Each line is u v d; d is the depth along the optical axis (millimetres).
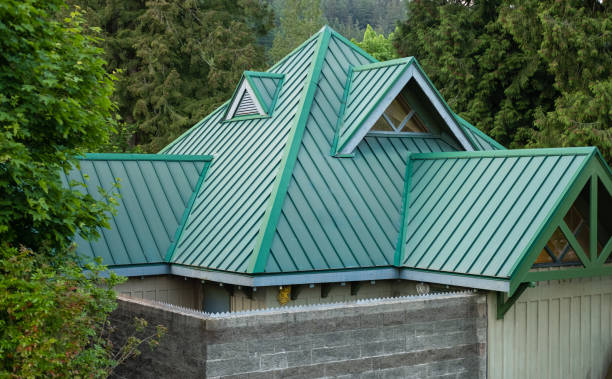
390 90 15633
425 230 13578
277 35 68250
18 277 8195
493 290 11734
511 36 33531
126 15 39344
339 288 13461
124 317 10945
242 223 13508
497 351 12055
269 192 13648
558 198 12023
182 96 38656
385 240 13703
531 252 11555
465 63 34062
